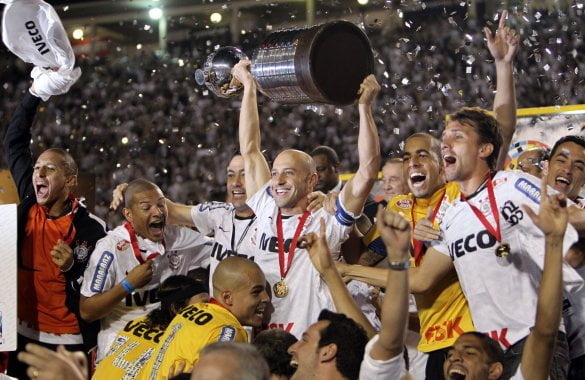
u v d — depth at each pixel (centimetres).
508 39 502
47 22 534
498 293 434
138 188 554
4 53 1366
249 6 1351
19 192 592
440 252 454
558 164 509
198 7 1431
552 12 982
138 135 1264
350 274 475
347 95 482
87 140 1294
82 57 1427
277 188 512
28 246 561
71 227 567
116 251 547
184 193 1141
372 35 1115
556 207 365
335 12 1241
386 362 362
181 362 434
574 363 481
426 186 500
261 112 1150
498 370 400
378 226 353
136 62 1392
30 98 587
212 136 1204
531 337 380
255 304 470
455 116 453
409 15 1099
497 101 504
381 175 691
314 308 499
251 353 299
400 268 353
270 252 513
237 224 546
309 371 374
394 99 1023
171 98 1308
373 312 532
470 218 441
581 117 622
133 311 548
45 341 558
